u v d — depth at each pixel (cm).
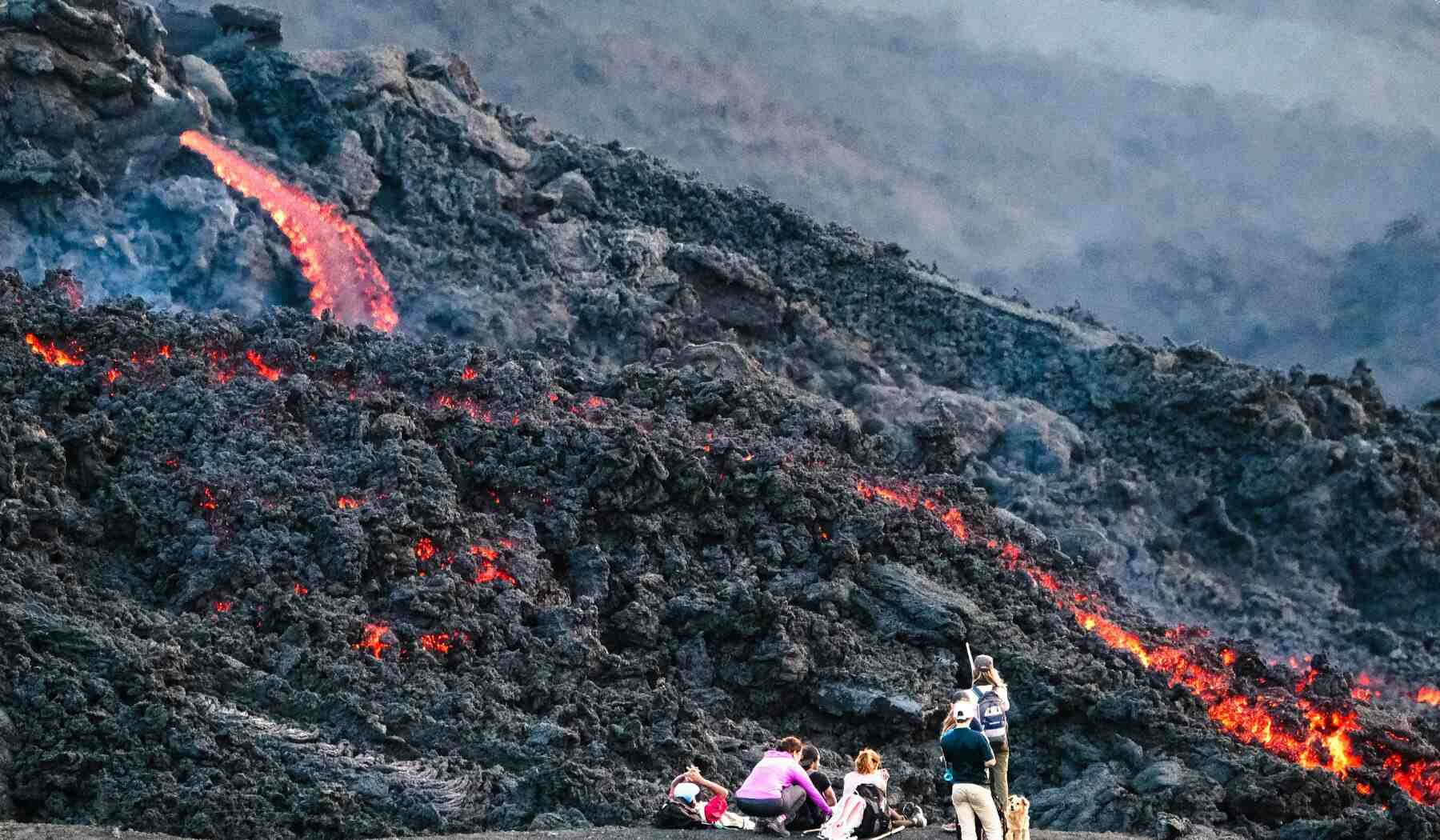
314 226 9588
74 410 5928
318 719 4712
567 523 5944
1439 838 5216
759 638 5709
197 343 6538
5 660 4512
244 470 5741
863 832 4066
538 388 7069
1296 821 5278
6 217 8700
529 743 4753
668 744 4925
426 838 4106
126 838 3881
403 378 6756
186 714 4503
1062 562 7525
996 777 4012
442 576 5412
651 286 9981
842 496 6562
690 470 6284
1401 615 9906
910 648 5922
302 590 5266
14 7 9125
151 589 5244
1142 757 5484
